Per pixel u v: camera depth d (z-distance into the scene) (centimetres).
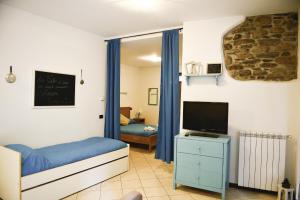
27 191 237
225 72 335
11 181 239
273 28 311
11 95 302
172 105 379
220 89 337
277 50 308
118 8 304
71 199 276
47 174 257
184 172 309
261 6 288
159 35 399
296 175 271
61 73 370
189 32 357
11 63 301
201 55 348
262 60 315
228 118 331
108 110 459
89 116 429
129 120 661
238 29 330
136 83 803
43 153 296
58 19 351
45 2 287
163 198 287
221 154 285
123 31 416
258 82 316
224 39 337
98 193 295
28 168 238
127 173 376
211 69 330
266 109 311
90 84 429
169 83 380
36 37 332
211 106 319
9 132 301
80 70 407
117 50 447
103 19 349
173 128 378
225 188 290
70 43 386
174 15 328
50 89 353
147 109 797
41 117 342
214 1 276
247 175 311
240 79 326
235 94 328
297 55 296
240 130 324
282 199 276
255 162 306
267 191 307
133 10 311
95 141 380
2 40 291
